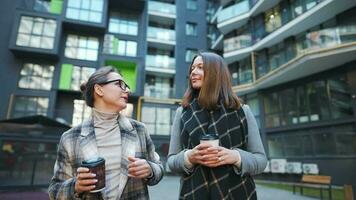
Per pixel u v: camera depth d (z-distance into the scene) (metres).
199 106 1.96
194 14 26.16
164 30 24.89
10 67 18.33
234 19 19.55
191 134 1.87
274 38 15.95
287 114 15.10
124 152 1.97
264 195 9.76
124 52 21.84
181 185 1.91
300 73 13.93
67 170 1.92
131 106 21.36
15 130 11.19
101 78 2.07
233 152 1.70
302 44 14.71
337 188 11.41
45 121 11.16
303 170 13.23
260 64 17.42
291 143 14.56
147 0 23.56
